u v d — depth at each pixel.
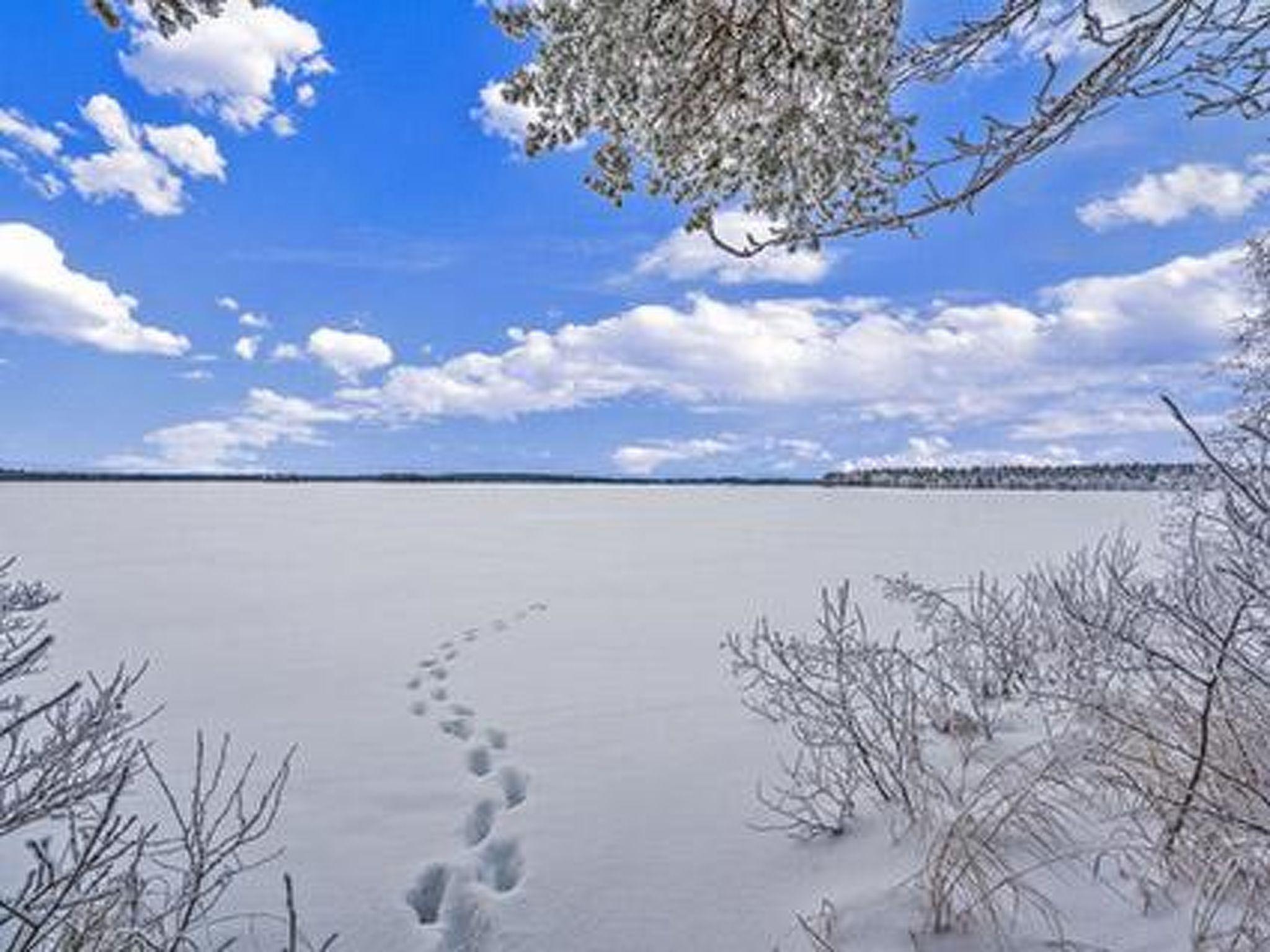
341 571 13.09
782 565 13.13
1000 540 16.27
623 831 3.51
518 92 4.22
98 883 2.15
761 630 7.80
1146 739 2.82
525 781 4.27
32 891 2.67
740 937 2.70
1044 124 2.52
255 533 19.56
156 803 3.97
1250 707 2.72
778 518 24.84
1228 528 2.71
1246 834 2.41
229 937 2.83
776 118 3.70
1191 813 2.57
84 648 7.51
